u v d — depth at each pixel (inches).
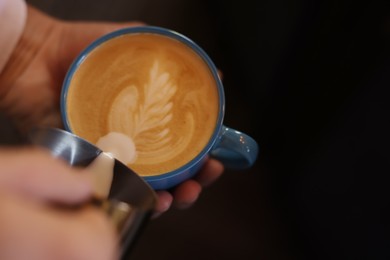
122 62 13.3
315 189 19.0
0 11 14.0
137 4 23.5
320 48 17.3
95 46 13.3
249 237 21.0
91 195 8.6
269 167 21.6
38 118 16.4
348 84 16.7
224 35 22.4
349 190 17.4
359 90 16.3
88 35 15.6
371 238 16.9
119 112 13.0
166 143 12.8
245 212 21.2
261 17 19.2
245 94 22.0
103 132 12.8
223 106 13.0
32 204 7.5
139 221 9.5
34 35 15.6
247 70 21.4
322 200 18.8
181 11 23.3
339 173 17.7
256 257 20.8
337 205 18.1
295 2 17.1
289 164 20.4
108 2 23.5
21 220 7.0
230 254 20.8
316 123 18.4
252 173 21.5
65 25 15.8
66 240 7.1
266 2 18.5
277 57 19.1
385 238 16.4
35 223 7.1
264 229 21.1
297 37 17.8
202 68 13.4
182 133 12.9
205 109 13.1
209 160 14.8
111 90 13.1
